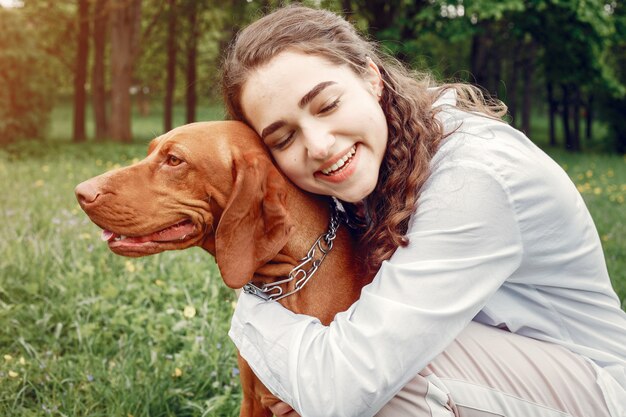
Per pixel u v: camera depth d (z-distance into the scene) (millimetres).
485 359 1885
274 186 1856
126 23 18203
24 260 4359
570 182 1972
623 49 23938
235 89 1915
